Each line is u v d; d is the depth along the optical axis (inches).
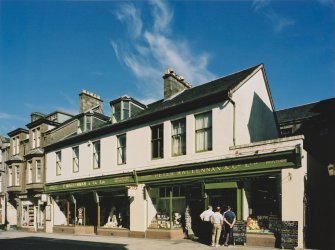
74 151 925.2
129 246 543.8
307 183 480.7
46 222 976.3
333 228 504.7
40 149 1059.9
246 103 610.9
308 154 495.8
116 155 775.7
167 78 797.9
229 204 559.8
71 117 1166.3
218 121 578.2
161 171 655.1
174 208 655.8
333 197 518.3
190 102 615.5
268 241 487.8
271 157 497.0
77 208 898.7
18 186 1124.5
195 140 612.7
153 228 661.3
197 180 590.2
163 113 669.9
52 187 968.9
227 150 556.7
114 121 812.6
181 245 528.4
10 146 1237.7
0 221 1230.9
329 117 622.2
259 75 673.6
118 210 775.1
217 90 608.7
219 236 507.2
